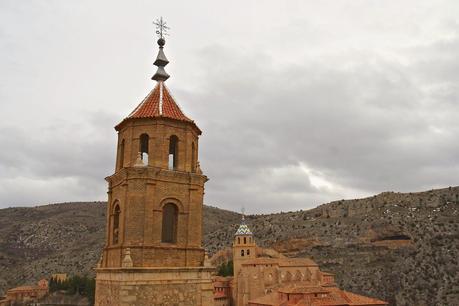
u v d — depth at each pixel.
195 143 36.66
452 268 153.75
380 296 157.25
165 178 32.84
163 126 33.78
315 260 195.62
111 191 35.84
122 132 35.81
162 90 36.41
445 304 137.62
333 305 94.94
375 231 196.38
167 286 31.19
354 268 179.88
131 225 31.31
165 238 32.94
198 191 34.34
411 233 186.25
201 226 34.19
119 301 29.78
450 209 195.50
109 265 33.56
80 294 157.25
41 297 159.38
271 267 136.88
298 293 98.88
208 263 33.62
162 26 38.72
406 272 162.38
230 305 143.25
